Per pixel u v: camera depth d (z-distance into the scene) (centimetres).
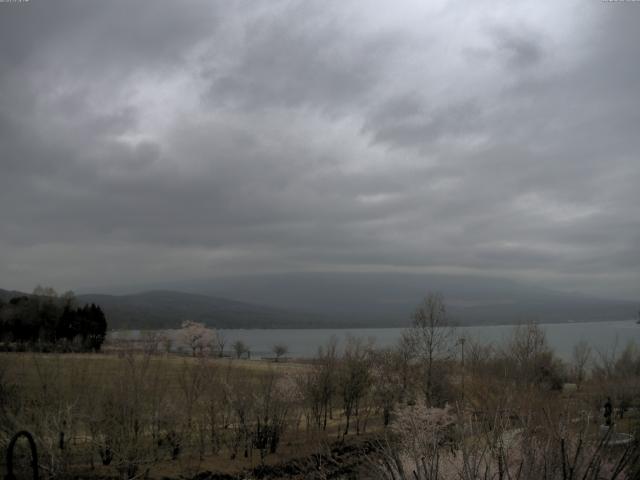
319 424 3312
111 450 2302
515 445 1078
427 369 3444
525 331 4425
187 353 3597
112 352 2986
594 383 3694
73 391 2314
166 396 2652
